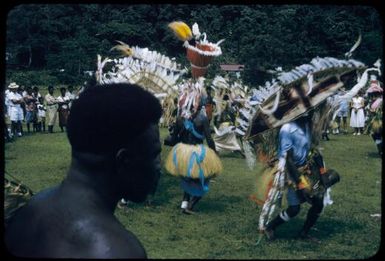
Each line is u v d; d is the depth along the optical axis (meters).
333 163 9.66
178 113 6.29
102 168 1.13
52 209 1.13
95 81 6.98
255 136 5.21
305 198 5.05
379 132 9.43
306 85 4.87
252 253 4.75
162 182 7.60
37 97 14.48
